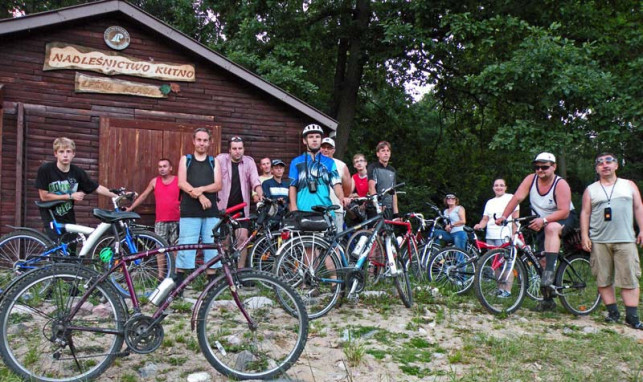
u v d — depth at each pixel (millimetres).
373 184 6965
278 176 7504
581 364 4168
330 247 5203
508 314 5680
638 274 5574
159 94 8469
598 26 12875
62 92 7867
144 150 8289
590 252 5898
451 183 18312
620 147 16250
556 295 5949
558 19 12789
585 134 11383
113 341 3395
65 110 7863
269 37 14438
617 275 5617
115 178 8070
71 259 3594
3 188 7496
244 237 6414
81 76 7973
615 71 12117
